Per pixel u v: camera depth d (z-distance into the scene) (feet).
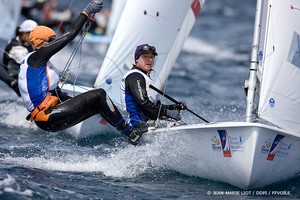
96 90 69.26
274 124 61.93
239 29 244.22
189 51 195.42
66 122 68.69
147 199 58.70
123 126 69.21
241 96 127.03
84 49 170.19
